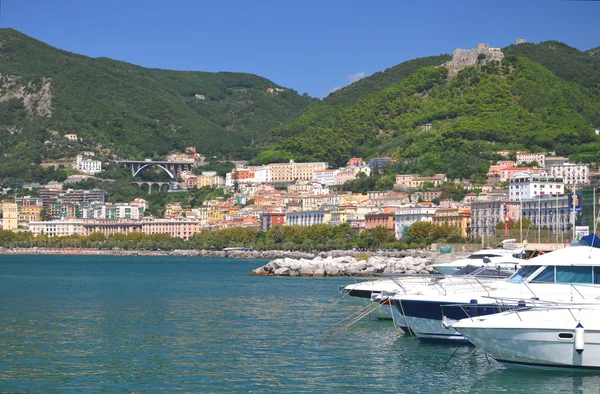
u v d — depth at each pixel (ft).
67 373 270.87
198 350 312.91
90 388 249.96
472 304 280.92
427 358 291.38
